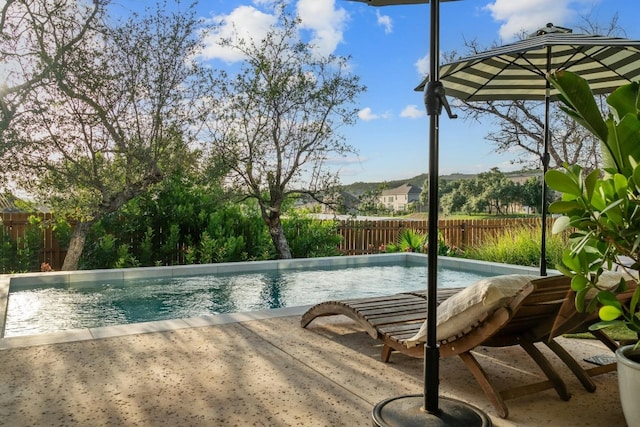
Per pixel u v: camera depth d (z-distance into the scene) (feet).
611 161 7.55
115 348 12.40
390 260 35.70
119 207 32.76
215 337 13.53
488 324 8.91
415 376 10.56
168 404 8.98
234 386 9.90
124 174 32.55
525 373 11.01
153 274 27.35
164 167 33.81
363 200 41.57
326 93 37.04
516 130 47.60
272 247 37.32
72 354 11.88
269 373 10.69
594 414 8.79
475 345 9.21
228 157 36.11
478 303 9.04
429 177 7.86
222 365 11.18
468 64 16.10
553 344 10.18
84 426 8.07
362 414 8.61
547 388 9.36
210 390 9.68
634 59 15.58
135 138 32.24
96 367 10.96
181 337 13.47
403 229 43.78
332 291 26.17
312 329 14.49
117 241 33.68
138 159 32.12
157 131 32.83
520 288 9.14
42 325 18.54
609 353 12.23
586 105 7.04
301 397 9.36
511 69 17.54
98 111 30.32
